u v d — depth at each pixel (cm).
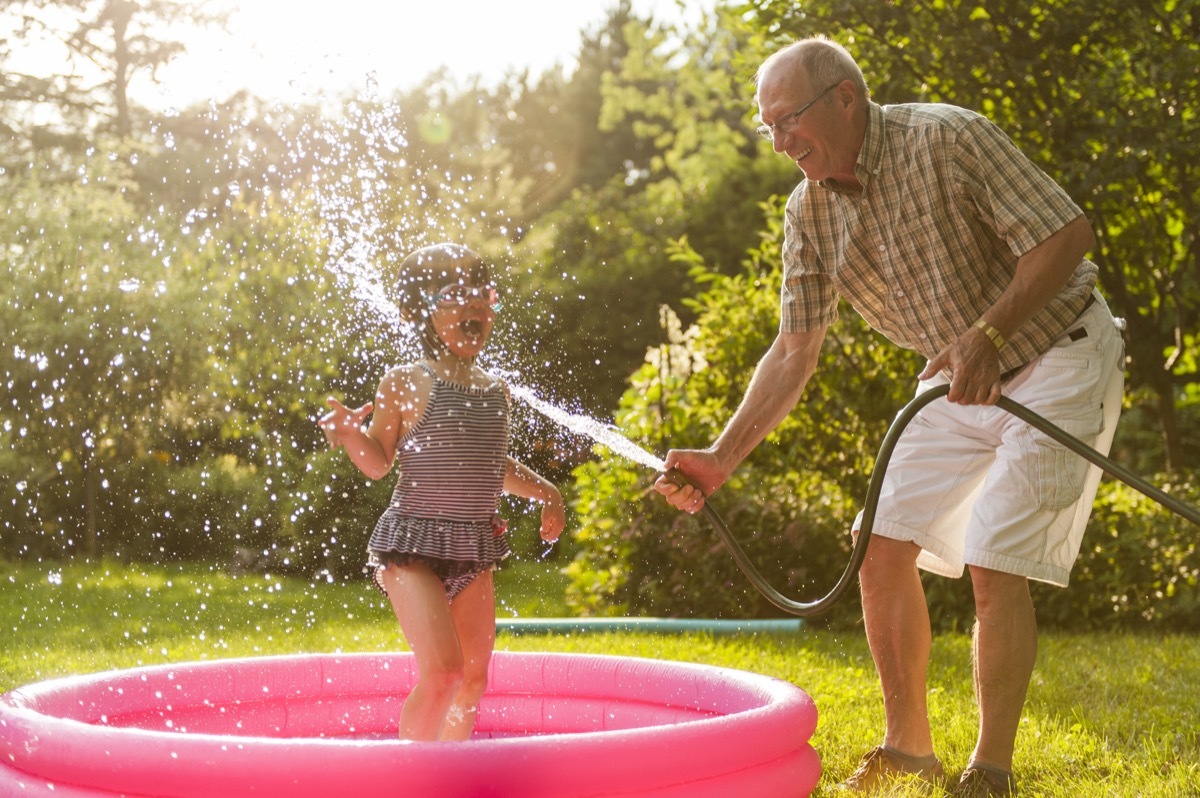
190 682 284
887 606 296
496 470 274
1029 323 283
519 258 973
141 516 901
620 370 1421
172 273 903
